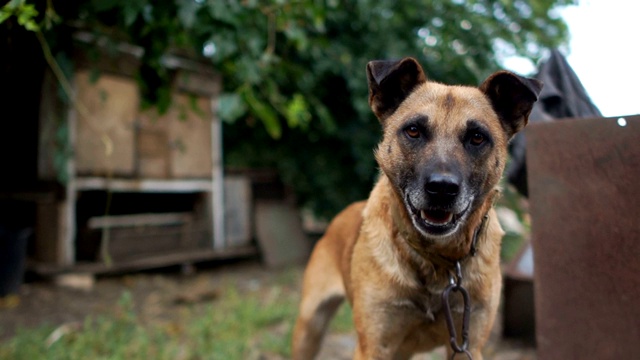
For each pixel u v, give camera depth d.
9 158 2.03
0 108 1.81
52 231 1.95
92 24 1.35
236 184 2.67
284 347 1.32
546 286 0.83
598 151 0.79
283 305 1.71
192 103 1.62
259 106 1.41
